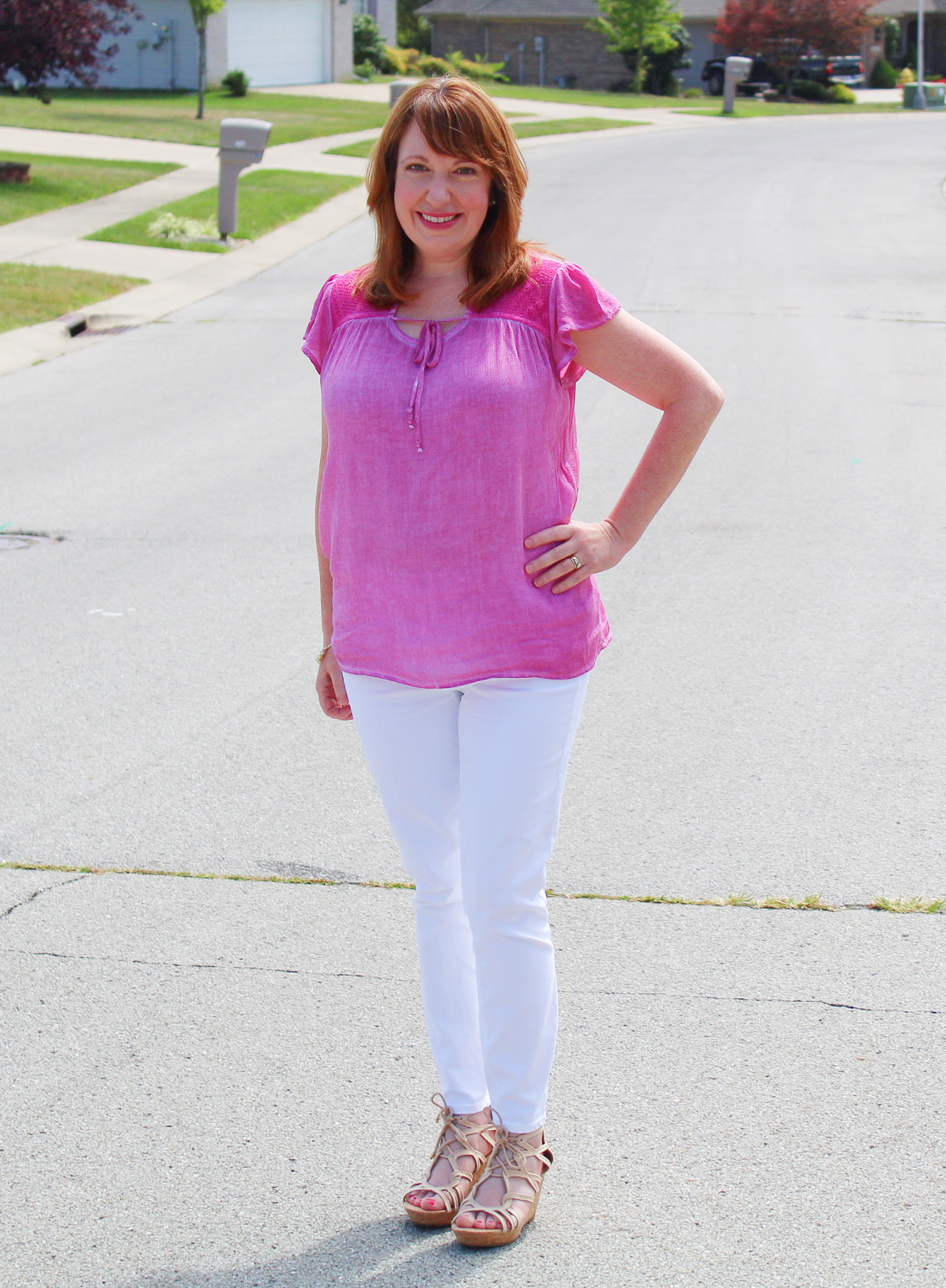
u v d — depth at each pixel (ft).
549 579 8.23
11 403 35.70
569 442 8.47
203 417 33.86
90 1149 9.49
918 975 11.45
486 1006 8.59
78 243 58.03
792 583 21.52
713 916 12.41
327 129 99.91
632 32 154.51
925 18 197.57
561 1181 9.11
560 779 8.52
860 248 57.11
